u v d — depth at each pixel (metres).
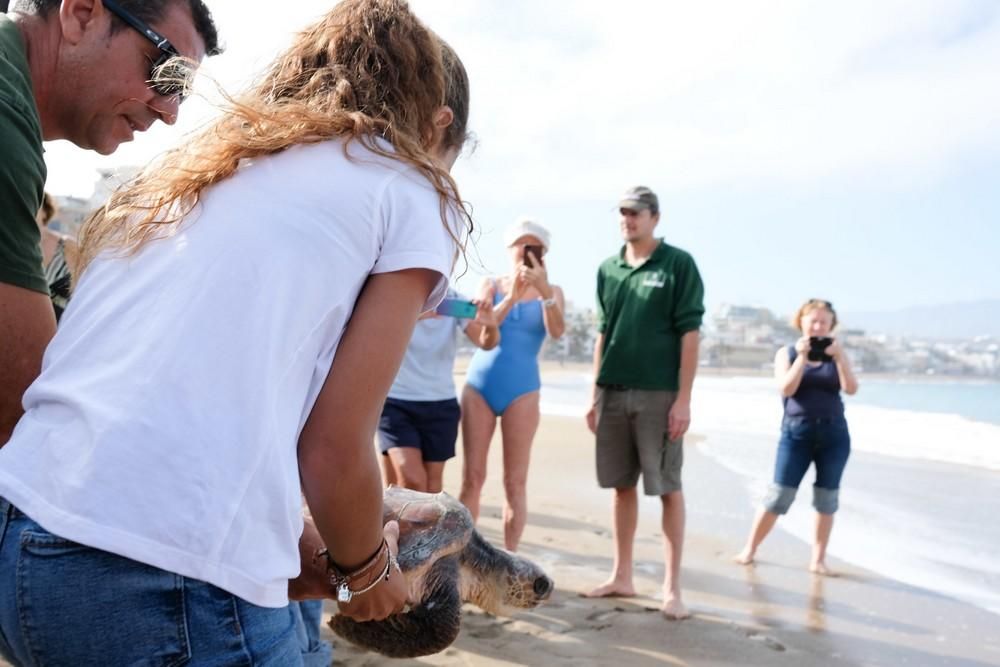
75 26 1.90
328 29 1.61
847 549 6.18
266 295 1.34
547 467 9.88
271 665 1.36
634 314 4.95
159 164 1.57
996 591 5.18
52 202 3.66
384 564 1.58
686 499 7.96
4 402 1.66
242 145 1.47
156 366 1.31
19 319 1.63
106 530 1.24
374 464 1.42
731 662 4.03
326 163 1.44
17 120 1.61
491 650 4.02
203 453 1.28
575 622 4.50
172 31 1.98
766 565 5.76
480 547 2.40
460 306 4.50
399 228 1.43
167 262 1.41
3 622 1.31
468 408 5.22
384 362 1.39
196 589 1.27
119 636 1.25
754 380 42.09
